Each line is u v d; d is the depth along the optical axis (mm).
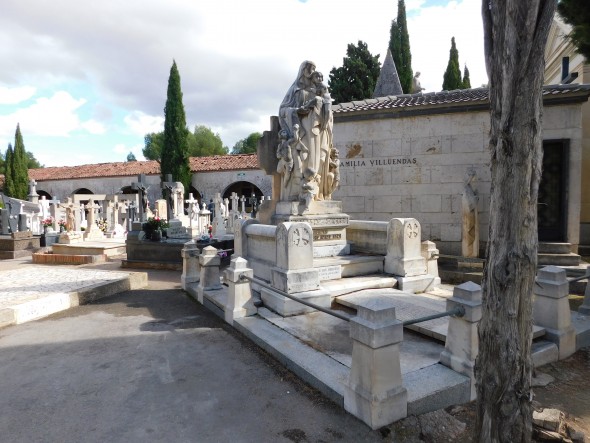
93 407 3615
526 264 2617
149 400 3729
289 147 7309
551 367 4539
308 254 5840
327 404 3600
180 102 30500
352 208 11148
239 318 5688
